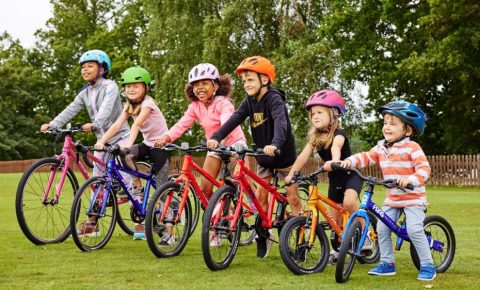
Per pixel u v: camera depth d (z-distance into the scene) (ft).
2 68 204.33
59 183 24.70
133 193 25.36
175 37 109.19
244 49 103.35
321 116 20.44
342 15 92.27
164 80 108.78
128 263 20.52
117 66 153.89
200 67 23.40
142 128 25.05
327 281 17.93
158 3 110.93
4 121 203.41
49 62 204.03
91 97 26.99
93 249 23.13
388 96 99.09
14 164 171.12
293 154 21.86
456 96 93.71
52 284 17.25
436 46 79.51
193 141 136.87
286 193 21.94
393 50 94.48
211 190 23.47
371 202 18.35
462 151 100.63
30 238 23.88
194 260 21.24
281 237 18.83
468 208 41.83
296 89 92.43
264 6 100.22
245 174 20.45
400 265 20.72
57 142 25.44
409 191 18.49
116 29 166.71
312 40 100.48
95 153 26.45
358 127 102.32
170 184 21.70
